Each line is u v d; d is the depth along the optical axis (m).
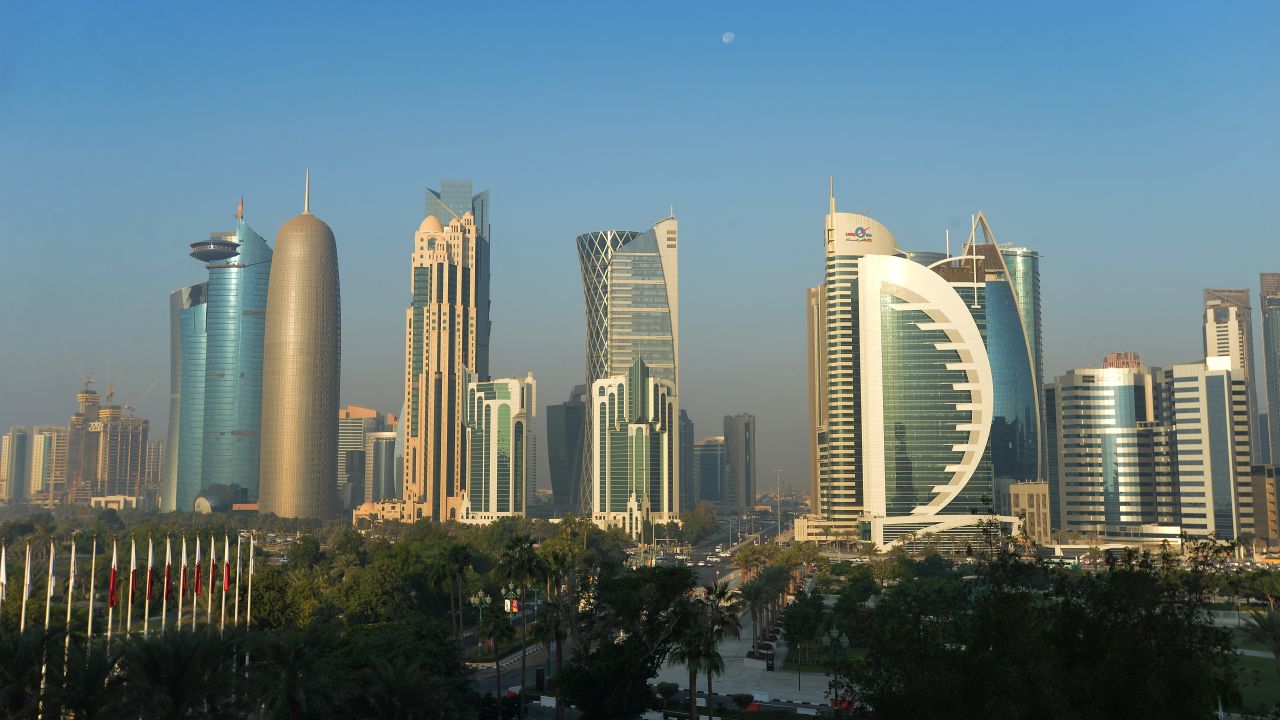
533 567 170.25
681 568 149.88
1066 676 74.56
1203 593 80.62
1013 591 82.12
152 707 111.56
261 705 119.06
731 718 159.25
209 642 116.88
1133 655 75.50
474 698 146.88
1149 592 78.88
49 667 114.62
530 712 161.50
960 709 76.44
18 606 171.50
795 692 185.25
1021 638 75.31
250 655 154.88
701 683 194.50
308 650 115.50
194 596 158.62
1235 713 146.88
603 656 144.75
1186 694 75.19
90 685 111.94
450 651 151.25
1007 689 73.12
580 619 157.12
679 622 148.88
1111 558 85.56
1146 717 73.44
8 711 108.75
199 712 119.94
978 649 80.25
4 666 109.25
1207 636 78.06
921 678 79.25
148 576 146.88
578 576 171.50
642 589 147.00
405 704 114.25
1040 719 71.94
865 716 90.44
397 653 137.88
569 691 141.50
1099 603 81.12
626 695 142.50
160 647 113.06
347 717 116.12
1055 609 82.94
